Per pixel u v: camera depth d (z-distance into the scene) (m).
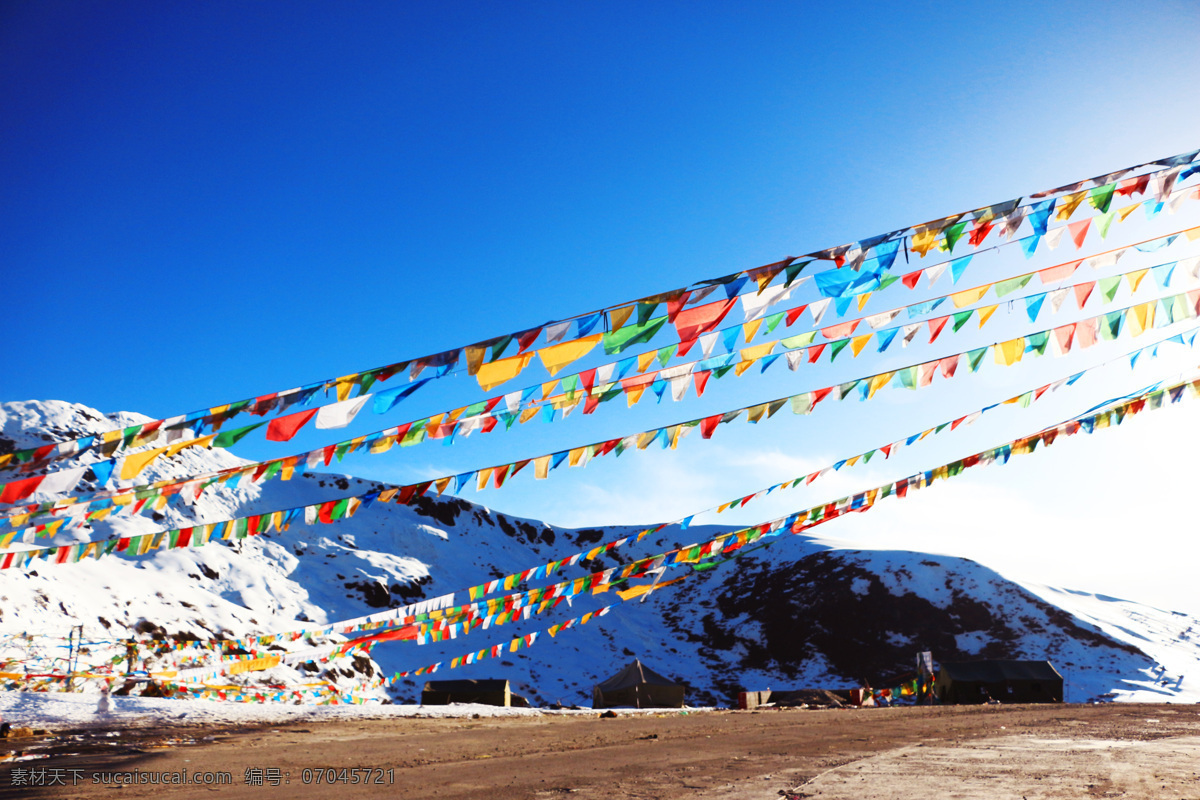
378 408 5.88
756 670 68.62
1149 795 6.00
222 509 81.56
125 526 65.12
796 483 10.41
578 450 8.72
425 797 6.67
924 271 6.02
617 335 5.71
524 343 5.68
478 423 7.49
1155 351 8.75
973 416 9.56
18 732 13.08
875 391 8.07
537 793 6.81
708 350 6.53
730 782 7.18
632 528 117.69
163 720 16.09
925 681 41.06
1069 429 9.81
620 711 26.12
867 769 7.88
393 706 23.62
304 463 7.89
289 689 33.06
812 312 6.48
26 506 8.26
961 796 6.00
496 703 36.72
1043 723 15.31
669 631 79.12
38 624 39.72
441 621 12.86
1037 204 5.56
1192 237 6.52
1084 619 66.88
